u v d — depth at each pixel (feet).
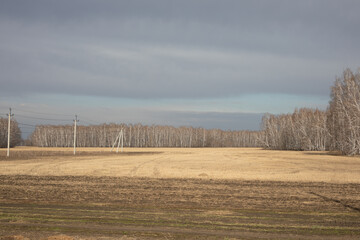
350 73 236.63
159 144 610.65
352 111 222.89
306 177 101.50
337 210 54.65
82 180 93.71
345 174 111.14
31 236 38.75
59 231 40.88
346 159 195.72
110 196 66.95
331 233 41.04
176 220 46.93
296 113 408.46
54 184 84.79
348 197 67.21
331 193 72.23
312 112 374.84
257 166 151.12
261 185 84.74
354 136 224.33
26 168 131.44
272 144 451.12
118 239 37.99
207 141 645.10
